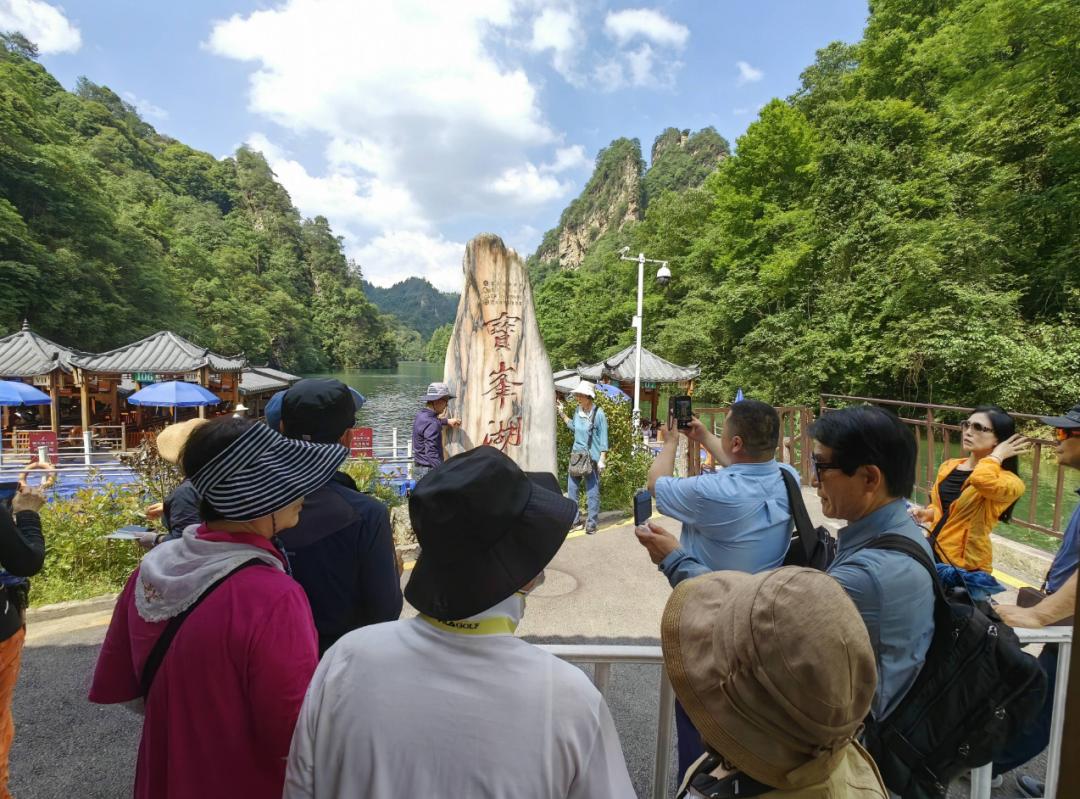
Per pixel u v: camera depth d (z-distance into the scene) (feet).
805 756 2.64
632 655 5.07
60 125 129.59
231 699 3.63
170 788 3.61
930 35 69.21
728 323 82.64
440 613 2.86
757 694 2.63
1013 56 49.70
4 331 85.15
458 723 2.70
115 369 60.80
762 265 74.49
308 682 3.81
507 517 2.93
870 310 58.08
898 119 62.44
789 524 6.28
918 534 4.75
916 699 4.27
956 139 59.31
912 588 4.24
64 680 10.59
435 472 3.10
